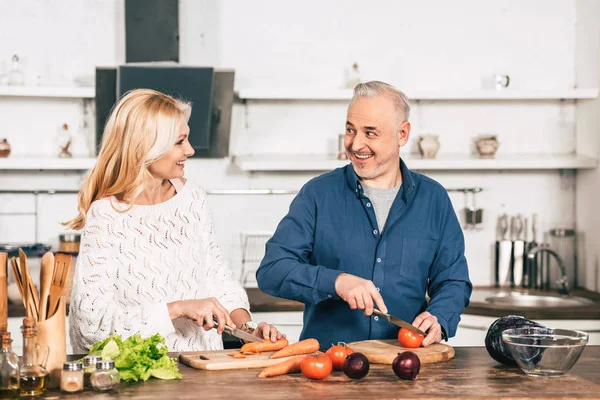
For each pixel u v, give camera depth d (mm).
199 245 2463
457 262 2504
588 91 4211
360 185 2486
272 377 1984
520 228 4461
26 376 1813
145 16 4047
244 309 2436
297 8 4324
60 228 4223
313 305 2500
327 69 4348
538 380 1968
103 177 2316
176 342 2365
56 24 4172
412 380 1954
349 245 2475
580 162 4203
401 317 2484
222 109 4133
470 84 4430
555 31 4461
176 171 2348
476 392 1848
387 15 4371
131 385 1906
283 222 2502
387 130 2344
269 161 4051
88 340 2205
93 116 4211
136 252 2312
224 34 4277
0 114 4148
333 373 2039
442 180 4457
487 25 4426
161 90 3971
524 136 4477
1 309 1948
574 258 4438
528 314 3670
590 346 2398
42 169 4199
